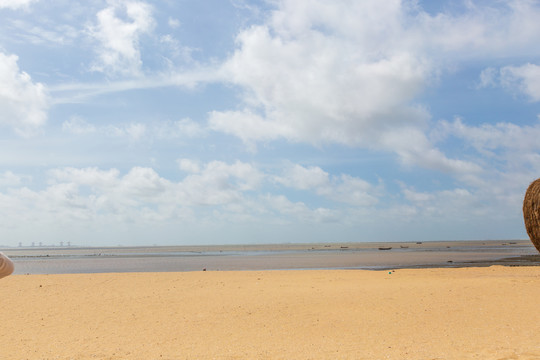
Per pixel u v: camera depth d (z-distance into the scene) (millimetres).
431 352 5551
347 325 7441
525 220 16047
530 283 12477
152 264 33438
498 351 5465
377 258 38688
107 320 8242
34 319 8406
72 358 5590
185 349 6008
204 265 30641
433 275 16125
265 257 46938
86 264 34719
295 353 5691
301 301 10047
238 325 7617
